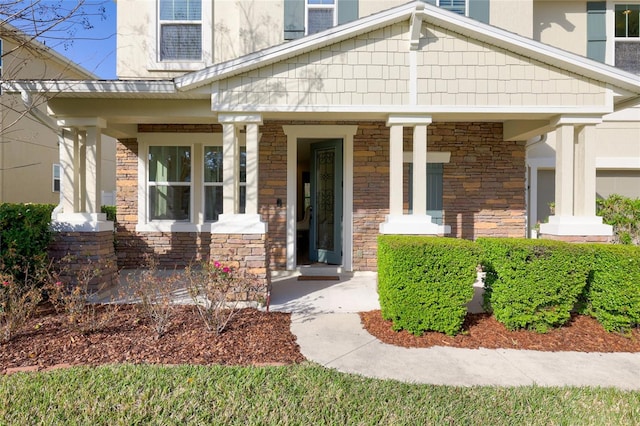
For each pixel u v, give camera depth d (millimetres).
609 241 5996
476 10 8328
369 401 3062
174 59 8492
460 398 3146
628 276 4617
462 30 6008
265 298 5789
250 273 5797
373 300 6297
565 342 4504
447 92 6117
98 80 5918
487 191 8500
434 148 8469
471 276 4652
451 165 8500
